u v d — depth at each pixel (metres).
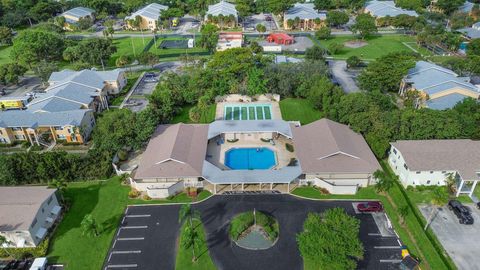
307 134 81.31
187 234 55.72
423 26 162.00
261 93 107.12
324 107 93.62
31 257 57.53
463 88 96.25
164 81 110.94
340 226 51.12
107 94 112.75
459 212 62.72
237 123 88.31
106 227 62.62
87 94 102.62
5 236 57.69
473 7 184.50
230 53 117.94
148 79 125.19
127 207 67.25
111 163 76.44
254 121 88.94
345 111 86.56
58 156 74.69
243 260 55.50
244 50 119.12
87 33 185.38
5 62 144.00
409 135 77.44
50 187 67.94
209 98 102.62
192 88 106.88
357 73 125.31
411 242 58.00
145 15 187.88
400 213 61.06
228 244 58.41
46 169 73.12
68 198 69.19
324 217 54.62
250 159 80.75
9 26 189.88
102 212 66.19
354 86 114.06
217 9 195.00
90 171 74.69
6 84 123.94
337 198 68.00
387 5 196.38
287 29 186.00
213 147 84.94
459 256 55.59
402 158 71.06
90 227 58.09
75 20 191.38
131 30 190.38
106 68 137.00
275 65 112.56
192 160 73.75
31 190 65.38
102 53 132.12
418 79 104.69
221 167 77.19
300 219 63.12
